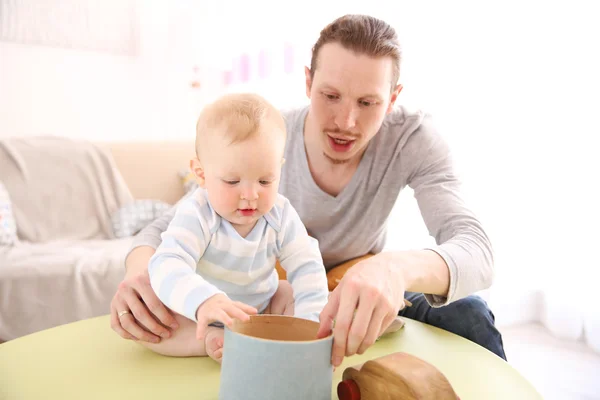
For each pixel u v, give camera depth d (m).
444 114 2.26
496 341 1.04
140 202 2.78
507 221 2.23
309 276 0.84
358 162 1.21
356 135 1.07
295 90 2.96
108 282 2.09
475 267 0.86
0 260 2.07
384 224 1.30
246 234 0.82
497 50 2.13
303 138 1.25
